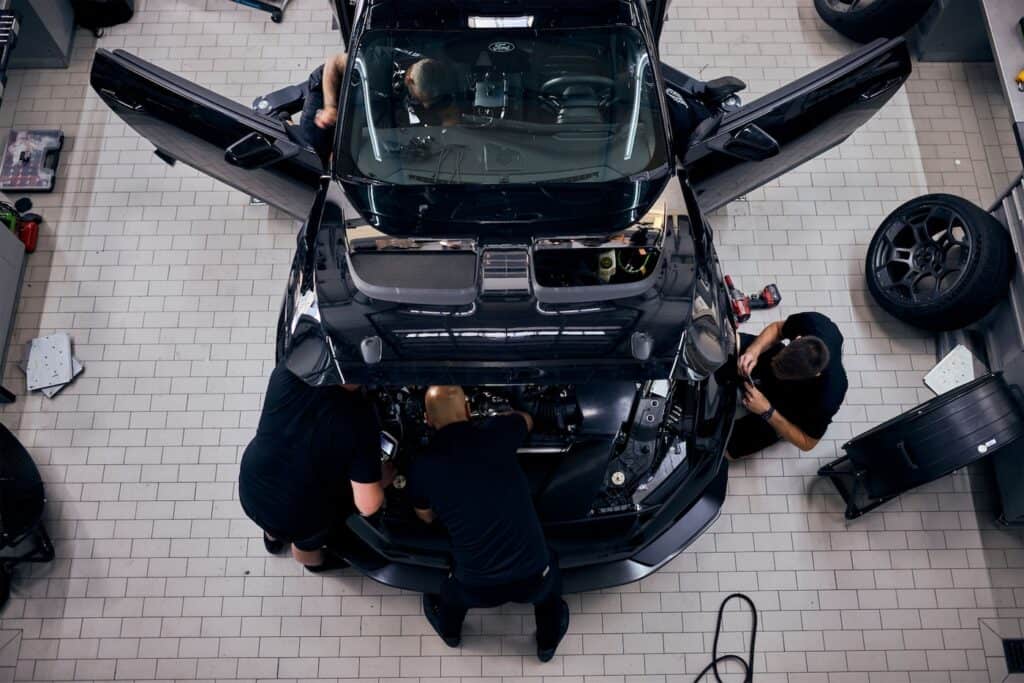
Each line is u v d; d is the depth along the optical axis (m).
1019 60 4.18
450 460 3.13
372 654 3.90
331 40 5.18
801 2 5.25
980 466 4.21
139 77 3.62
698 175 3.78
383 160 3.48
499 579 3.21
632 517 3.55
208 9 5.24
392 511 3.55
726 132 3.56
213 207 4.73
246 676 3.86
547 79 3.54
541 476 3.53
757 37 5.21
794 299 4.56
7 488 3.67
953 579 4.03
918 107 5.00
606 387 3.49
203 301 4.54
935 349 4.45
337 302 3.18
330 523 3.49
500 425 3.21
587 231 3.31
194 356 4.42
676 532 3.68
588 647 3.91
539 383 3.12
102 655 3.88
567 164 3.47
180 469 4.21
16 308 4.50
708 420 3.61
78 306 4.52
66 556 4.04
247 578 4.02
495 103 3.52
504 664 3.88
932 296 4.18
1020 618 3.96
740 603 3.98
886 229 4.35
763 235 4.69
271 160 3.60
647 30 3.67
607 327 3.14
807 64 5.14
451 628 3.69
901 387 4.39
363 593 4.00
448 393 3.19
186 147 3.88
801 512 4.14
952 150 4.89
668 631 3.93
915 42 5.15
